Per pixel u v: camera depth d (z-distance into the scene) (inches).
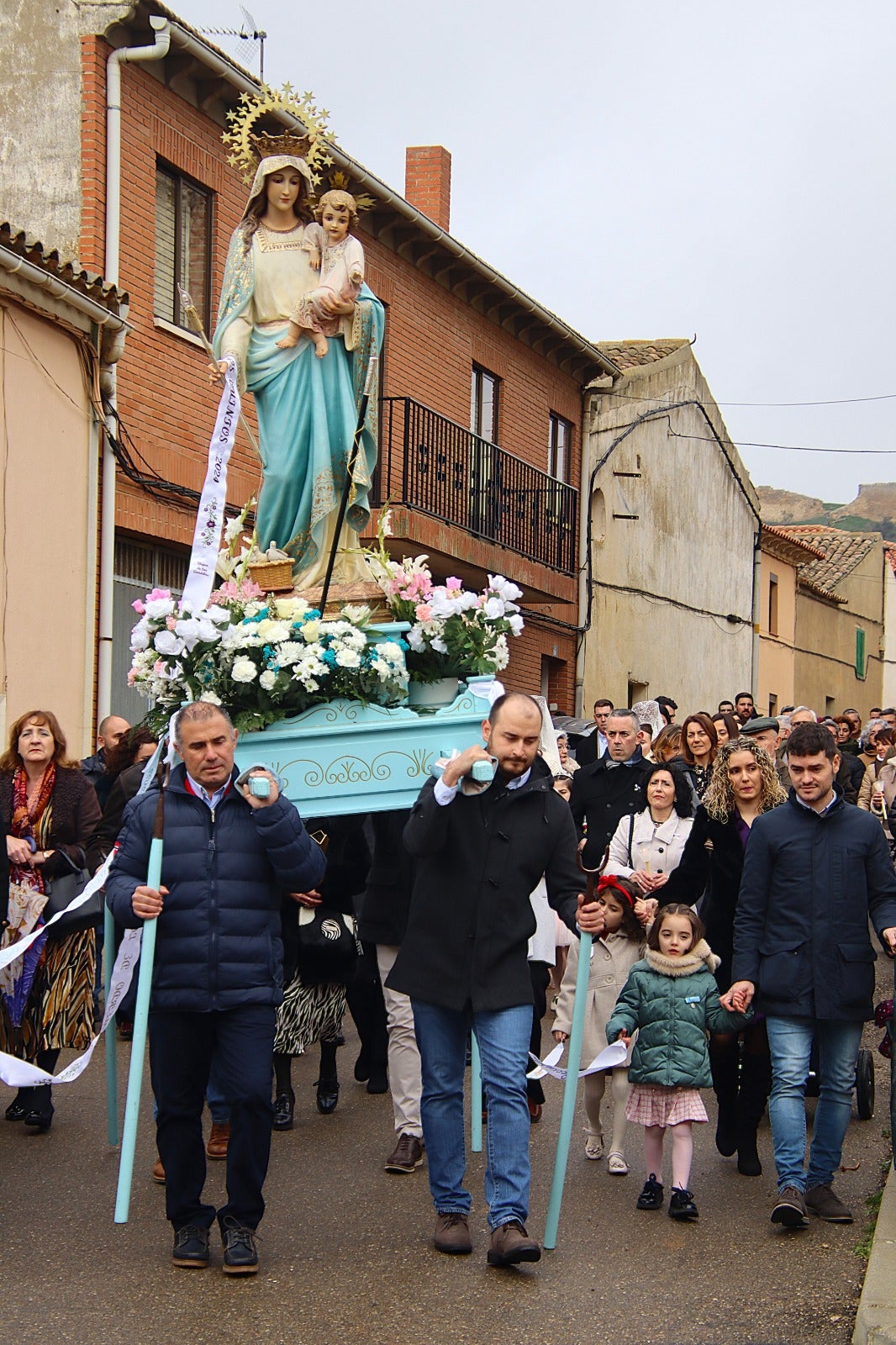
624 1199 264.1
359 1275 221.1
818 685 1619.1
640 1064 258.5
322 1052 320.8
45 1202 255.0
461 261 795.4
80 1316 204.2
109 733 414.0
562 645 957.2
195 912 223.6
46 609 490.9
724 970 298.7
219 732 226.1
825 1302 212.2
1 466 466.9
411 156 909.8
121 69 555.5
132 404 557.6
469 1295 213.3
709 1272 224.8
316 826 304.8
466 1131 312.7
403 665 284.8
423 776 278.5
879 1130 314.7
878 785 596.7
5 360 468.4
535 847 232.4
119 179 552.7
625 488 1056.2
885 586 1897.1
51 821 310.8
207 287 613.9
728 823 299.6
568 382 973.2
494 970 228.2
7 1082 234.4
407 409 717.9
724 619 1278.3
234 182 626.5
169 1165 224.8
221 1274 221.0
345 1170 275.7
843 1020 250.5
